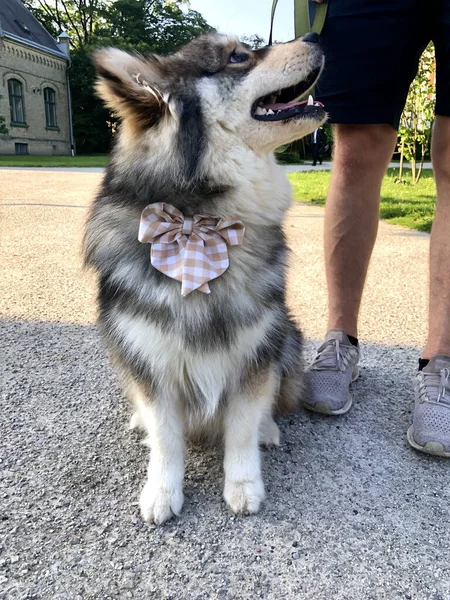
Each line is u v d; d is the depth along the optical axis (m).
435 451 0.81
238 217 0.73
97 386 1.03
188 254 0.68
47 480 0.76
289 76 0.79
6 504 0.70
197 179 0.71
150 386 0.74
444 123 0.86
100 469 0.79
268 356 0.75
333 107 0.93
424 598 0.57
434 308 0.91
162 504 0.68
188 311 0.70
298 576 0.59
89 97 14.84
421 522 0.69
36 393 1.00
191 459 0.84
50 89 13.79
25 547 0.63
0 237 2.35
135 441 0.86
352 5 0.86
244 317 0.72
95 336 1.28
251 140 0.75
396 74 0.89
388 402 1.00
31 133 13.27
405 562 0.62
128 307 0.72
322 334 1.31
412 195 3.77
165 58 0.79
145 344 0.71
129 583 0.58
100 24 16.30
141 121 0.74
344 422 0.93
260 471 0.75
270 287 0.75
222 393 0.76
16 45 12.38
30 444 0.84
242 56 0.78
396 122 0.96
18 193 3.93
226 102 0.75
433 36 0.88
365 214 0.98
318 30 0.91
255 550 0.63
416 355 1.20
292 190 0.84
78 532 0.66
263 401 0.75
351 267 1.01
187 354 0.71
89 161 9.53
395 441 0.87
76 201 3.52
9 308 1.47
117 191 0.74
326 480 0.77
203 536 0.66
